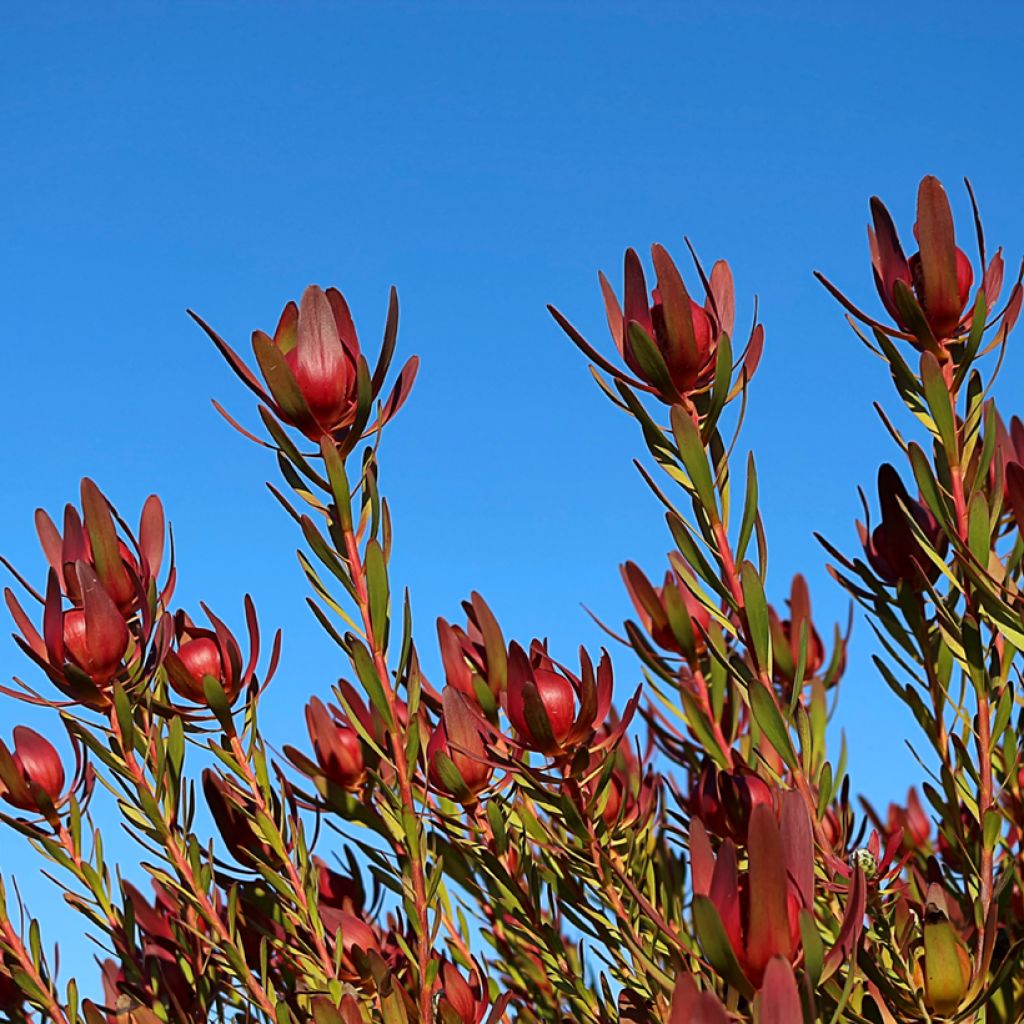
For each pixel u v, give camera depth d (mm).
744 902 1317
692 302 1481
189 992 1613
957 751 1486
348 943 1552
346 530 1502
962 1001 1404
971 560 1429
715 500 1470
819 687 1717
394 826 1585
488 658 1573
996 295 1484
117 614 1507
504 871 1567
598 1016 1573
